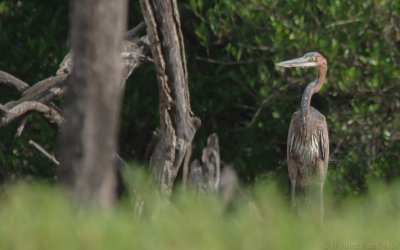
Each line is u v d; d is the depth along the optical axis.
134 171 13.65
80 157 9.64
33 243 9.20
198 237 9.52
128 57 14.48
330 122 17.69
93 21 9.42
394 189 11.30
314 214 12.32
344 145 17.62
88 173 9.66
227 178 13.00
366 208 11.14
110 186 9.80
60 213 9.55
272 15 17.14
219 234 9.70
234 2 17.19
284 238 9.62
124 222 9.70
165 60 13.08
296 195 16.78
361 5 17.00
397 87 17.22
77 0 9.46
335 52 17.00
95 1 9.41
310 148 16.23
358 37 17.19
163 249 9.21
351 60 17.16
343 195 17.27
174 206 12.60
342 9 17.00
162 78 13.16
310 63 16.23
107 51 9.50
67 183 9.73
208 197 11.98
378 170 17.34
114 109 9.65
